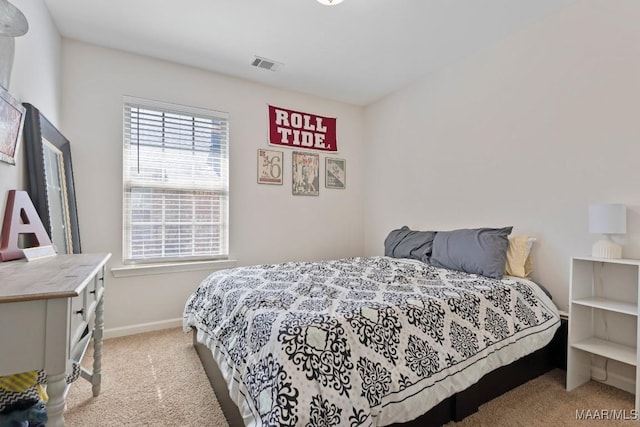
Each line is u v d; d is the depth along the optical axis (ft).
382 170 12.35
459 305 5.37
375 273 7.38
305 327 3.95
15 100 4.87
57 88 7.70
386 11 7.18
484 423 4.98
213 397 5.76
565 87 7.09
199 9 7.09
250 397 3.85
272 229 11.21
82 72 8.32
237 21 7.54
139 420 5.10
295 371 3.54
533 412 5.30
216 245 10.27
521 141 7.91
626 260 5.77
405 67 9.89
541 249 7.51
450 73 9.70
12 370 2.61
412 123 11.03
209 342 5.71
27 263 4.34
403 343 4.46
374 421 3.86
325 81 10.86
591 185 6.68
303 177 11.85
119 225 8.80
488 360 5.17
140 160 9.14
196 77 9.86
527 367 6.27
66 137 8.10
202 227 10.03
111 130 8.68
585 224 6.77
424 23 7.63
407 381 4.18
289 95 11.55
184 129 9.73
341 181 12.75
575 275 6.29
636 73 6.08
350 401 3.67
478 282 6.56
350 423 3.58
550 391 5.97
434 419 4.76
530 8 7.11
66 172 7.70
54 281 3.16
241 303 5.25
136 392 5.92
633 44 6.11
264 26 7.74
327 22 7.59
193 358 7.35
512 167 8.10
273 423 3.26
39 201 5.69
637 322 5.46
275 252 11.27
